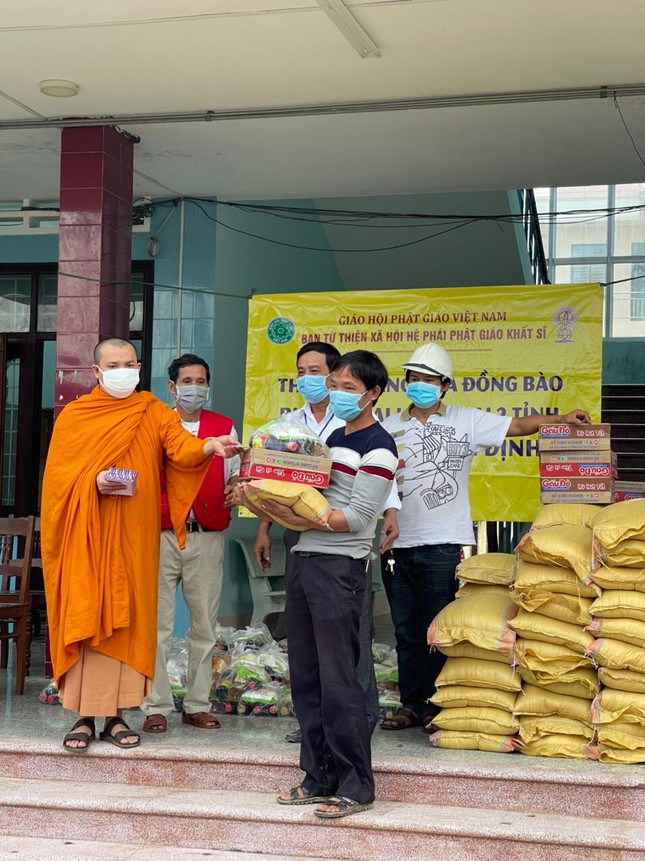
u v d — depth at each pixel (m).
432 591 4.66
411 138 6.31
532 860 3.53
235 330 7.83
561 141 6.34
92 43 5.05
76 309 6.00
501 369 5.96
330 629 3.67
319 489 3.70
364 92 5.63
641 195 14.63
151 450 4.36
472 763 3.94
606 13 4.64
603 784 3.73
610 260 14.69
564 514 4.54
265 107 5.87
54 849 3.79
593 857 3.48
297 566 3.80
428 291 6.08
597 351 5.86
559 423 4.72
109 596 4.20
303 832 3.71
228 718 4.90
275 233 8.63
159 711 4.62
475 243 9.55
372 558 3.82
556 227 14.90
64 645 4.19
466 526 4.73
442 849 3.59
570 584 4.07
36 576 7.92
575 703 4.07
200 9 4.67
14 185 7.42
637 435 9.55
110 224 6.09
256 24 4.81
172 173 6.99
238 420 7.88
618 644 3.98
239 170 6.93
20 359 7.94
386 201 8.95
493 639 4.15
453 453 4.74
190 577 4.69
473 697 4.18
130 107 5.88
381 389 3.81
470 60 5.18
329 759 3.84
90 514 4.20
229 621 7.88
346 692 3.68
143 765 4.17
